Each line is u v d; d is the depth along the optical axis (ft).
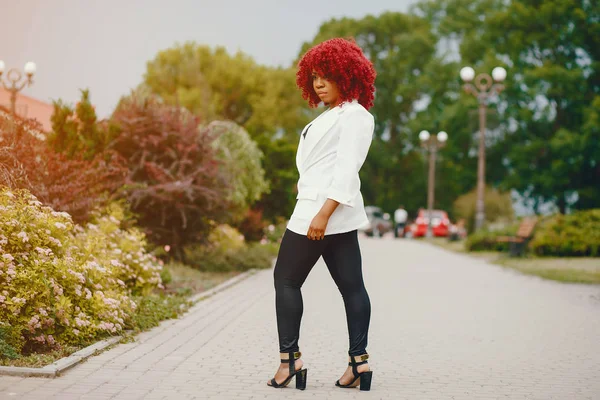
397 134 186.70
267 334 23.53
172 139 43.19
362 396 15.60
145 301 26.58
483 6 176.55
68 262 20.65
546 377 17.93
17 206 20.52
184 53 167.63
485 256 70.44
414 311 29.99
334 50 16.15
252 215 66.49
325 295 35.01
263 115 169.68
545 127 144.05
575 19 139.13
